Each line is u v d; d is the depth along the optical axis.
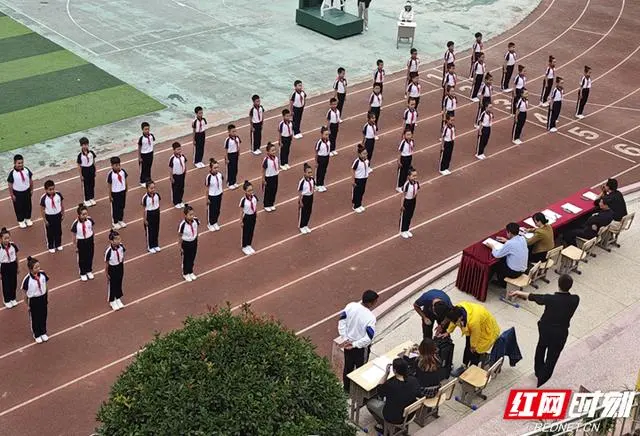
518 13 33.50
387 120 23.41
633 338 12.99
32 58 26.14
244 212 16.50
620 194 16.83
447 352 12.68
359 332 12.30
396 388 11.02
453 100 22.27
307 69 26.55
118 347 14.16
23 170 17.03
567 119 24.11
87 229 15.41
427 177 20.44
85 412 12.71
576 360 12.94
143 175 19.17
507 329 13.66
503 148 22.16
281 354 8.85
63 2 31.58
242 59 27.00
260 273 16.38
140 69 25.73
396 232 18.05
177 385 8.30
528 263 15.42
